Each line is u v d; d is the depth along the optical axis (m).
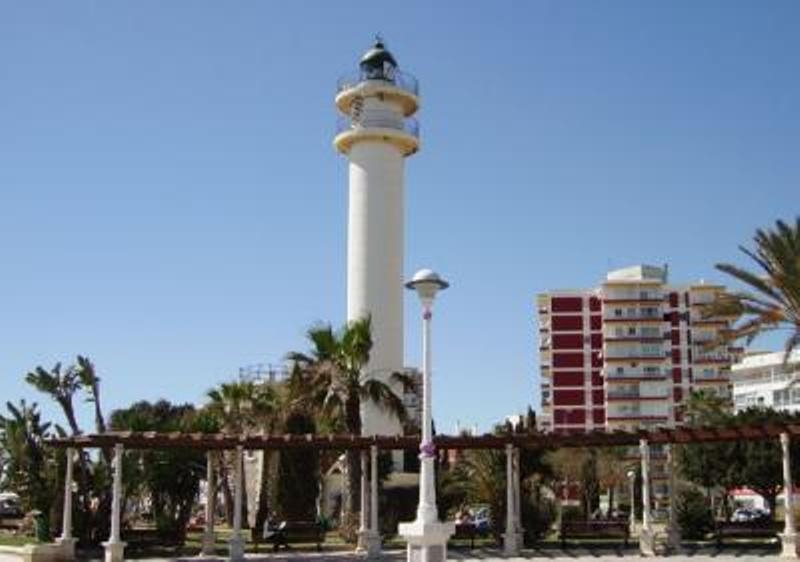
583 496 61.81
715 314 35.00
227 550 35.94
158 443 31.34
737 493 91.44
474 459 39.97
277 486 45.59
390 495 44.88
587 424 117.56
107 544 30.52
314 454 45.91
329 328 36.44
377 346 52.22
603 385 118.31
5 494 61.09
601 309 120.00
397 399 36.50
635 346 116.62
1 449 42.56
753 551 33.28
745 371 114.00
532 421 51.81
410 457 50.41
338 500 51.03
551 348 120.44
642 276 119.94
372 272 53.00
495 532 38.53
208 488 35.03
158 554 34.09
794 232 32.78
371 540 33.81
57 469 37.03
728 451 50.44
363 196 53.78
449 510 44.47
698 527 38.38
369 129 53.47
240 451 32.62
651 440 33.16
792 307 33.41
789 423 32.09
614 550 34.44
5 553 32.38
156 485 40.31
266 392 45.34
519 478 39.09
